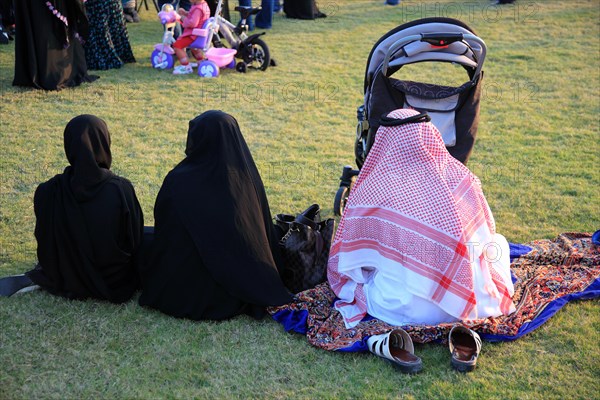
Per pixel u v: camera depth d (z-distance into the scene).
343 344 3.74
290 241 4.31
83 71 8.43
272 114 7.68
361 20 12.64
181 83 8.59
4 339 3.73
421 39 4.65
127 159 6.29
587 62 9.99
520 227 5.22
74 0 7.74
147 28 11.48
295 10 12.62
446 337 3.79
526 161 6.53
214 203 3.93
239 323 3.99
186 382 3.47
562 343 3.82
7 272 4.45
